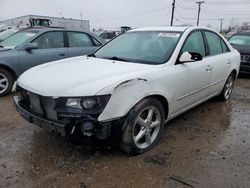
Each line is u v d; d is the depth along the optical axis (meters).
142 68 3.37
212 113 4.94
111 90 2.84
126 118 3.01
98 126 2.81
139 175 2.88
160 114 3.47
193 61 3.74
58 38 6.45
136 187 2.69
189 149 3.49
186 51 3.95
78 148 3.41
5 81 5.81
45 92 2.90
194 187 2.70
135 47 4.11
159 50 3.85
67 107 2.82
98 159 3.17
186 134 3.96
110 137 2.98
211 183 2.77
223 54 5.06
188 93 4.01
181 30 4.16
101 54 4.29
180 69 3.70
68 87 2.87
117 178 2.82
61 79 3.05
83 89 2.81
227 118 4.71
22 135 3.80
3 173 2.89
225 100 5.66
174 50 3.76
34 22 17.03
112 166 3.03
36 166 3.02
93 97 2.79
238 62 5.67
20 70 5.86
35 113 3.15
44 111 3.02
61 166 3.02
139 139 3.25
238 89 7.05
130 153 3.22
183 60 3.66
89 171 2.93
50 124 2.91
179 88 3.73
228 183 2.77
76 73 3.20
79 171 2.93
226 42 5.35
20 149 3.40
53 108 2.90
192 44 4.16
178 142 3.68
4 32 8.74
